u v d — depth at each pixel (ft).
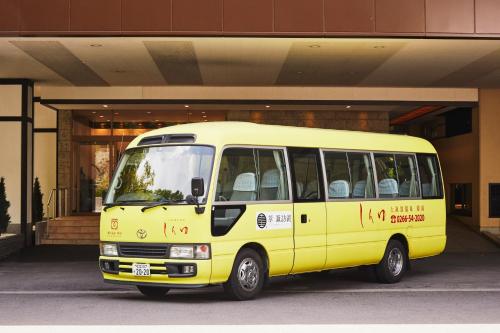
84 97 85.30
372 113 95.35
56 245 79.05
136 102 85.56
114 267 37.63
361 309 35.27
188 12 53.72
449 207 102.01
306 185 41.55
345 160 44.62
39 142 99.30
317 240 41.63
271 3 54.03
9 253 69.00
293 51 61.57
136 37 54.70
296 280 49.19
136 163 38.68
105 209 38.34
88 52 61.62
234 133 38.11
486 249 79.05
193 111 92.89
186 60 65.72
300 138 41.88
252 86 84.28
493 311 34.73
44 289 45.14
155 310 34.88
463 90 88.33
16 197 74.84
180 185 36.78
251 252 38.01
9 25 53.47
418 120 110.73
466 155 94.53
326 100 86.58
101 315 33.45
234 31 53.88
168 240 36.04
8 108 75.25
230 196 37.11
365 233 45.06
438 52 62.39
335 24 54.29
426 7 54.80
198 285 35.55
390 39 55.98
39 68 69.62
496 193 89.35
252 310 34.76
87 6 53.62
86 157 94.17
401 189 48.78
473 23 55.06
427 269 57.77
